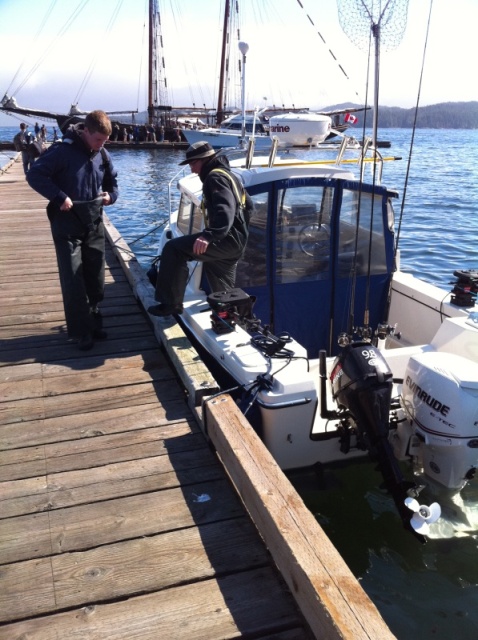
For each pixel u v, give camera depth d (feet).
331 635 6.00
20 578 7.76
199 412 11.26
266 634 6.98
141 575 7.82
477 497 11.38
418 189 63.46
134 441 10.84
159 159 125.80
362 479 12.19
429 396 10.37
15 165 69.31
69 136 13.29
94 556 8.14
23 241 27.55
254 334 12.82
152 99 168.76
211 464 10.19
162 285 14.01
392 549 10.55
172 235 20.29
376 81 11.86
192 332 14.29
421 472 11.37
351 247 15.34
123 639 6.88
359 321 16.02
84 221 13.64
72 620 7.15
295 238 14.88
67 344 15.17
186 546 8.34
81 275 14.15
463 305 14.28
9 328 16.29
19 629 7.02
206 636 6.93
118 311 17.61
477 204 53.11
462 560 10.17
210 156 13.30
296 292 15.26
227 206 12.64
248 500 8.50
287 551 7.04
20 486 9.57
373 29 11.30
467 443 10.11
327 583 6.41
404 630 8.82
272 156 14.85
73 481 9.71
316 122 18.75
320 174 14.47
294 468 11.75
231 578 7.79
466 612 9.16
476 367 10.48
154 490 9.52
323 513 11.46
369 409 10.39
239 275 14.92
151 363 14.03
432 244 37.50
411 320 15.67
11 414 11.75
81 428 11.25
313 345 15.88
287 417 10.94
